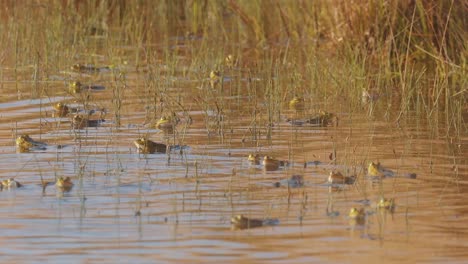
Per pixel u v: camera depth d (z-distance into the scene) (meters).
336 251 9.10
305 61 20.30
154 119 15.10
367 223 9.95
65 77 18.84
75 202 10.60
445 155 12.84
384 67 19.17
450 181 11.55
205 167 12.16
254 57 21.02
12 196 10.82
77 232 9.59
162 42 23.05
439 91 16.30
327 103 16.50
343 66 18.70
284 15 23.30
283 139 13.80
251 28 23.39
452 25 19.44
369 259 8.90
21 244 9.25
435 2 19.83
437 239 9.46
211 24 24.59
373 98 16.86
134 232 9.61
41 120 14.94
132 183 11.38
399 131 14.32
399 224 9.92
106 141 13.59
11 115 15.34
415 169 12.12
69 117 15.23
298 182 11.47
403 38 19.77
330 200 10.76
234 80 18.53
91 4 25.61
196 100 16.20
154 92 17.08
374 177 11.73
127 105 16.20
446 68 18.20
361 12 20.70
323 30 22.22
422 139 13.78
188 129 14.41
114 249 9.12
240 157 12.73
